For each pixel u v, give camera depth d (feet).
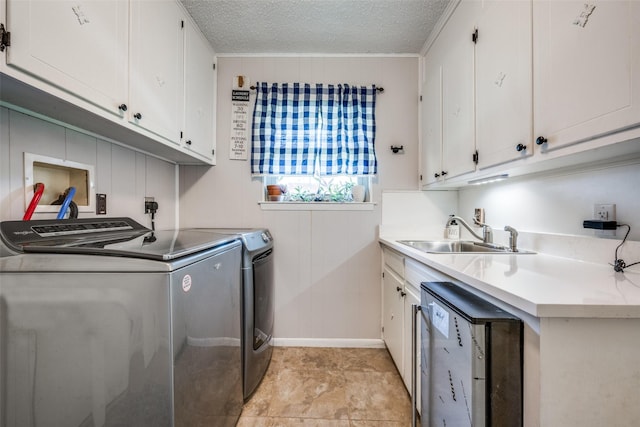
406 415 4.83
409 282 5.12
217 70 7.22
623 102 2.36
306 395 5.34
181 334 2.86
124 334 2.68
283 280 7.27
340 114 7.11
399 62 7.22
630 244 3.19
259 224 7.26
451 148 5.41
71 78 2.95
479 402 2.37
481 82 4.39
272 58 7.22
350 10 5.63
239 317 4.80
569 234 4.04
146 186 5.93
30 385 2.72
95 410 2.70
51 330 2.70
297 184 7.74
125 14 3.77
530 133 3.40
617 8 2.40
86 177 4.39
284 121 7.13
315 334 7.26
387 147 7.26
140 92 4.13
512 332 2.33
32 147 3.56
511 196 5.26
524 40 3.46
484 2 4.30
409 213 7.26
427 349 3.47
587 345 2.10
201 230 6.06
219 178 7.27
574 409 2.10
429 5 5.48
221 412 3.95
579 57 2.75
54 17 2.75
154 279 2.68
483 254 4.39
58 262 2.71
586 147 2.74
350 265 7.26
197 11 5.65
